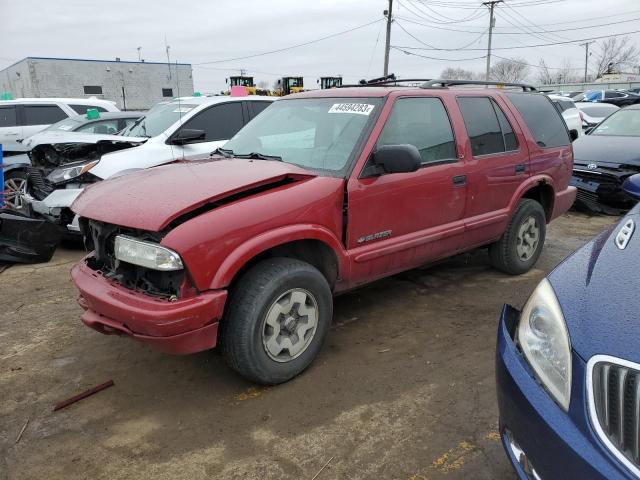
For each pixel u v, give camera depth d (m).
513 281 5.17
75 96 45.09
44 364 3.67
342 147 3.73
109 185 3.64
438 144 4.19
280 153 4.01
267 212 3.09
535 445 1.90
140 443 2.82
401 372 3.49
